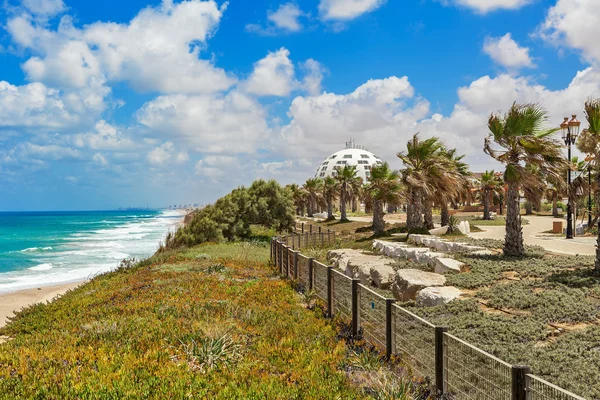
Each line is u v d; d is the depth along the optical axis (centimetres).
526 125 1680
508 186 1778
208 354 793
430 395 670
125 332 938
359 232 4400
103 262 4284
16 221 17888
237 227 3747
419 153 3114
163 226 12394
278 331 993
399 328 877
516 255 1756
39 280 3238
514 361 755
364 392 691
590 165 1611
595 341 837
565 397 473
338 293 1176
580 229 3156
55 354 788
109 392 620
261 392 647
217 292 1410
